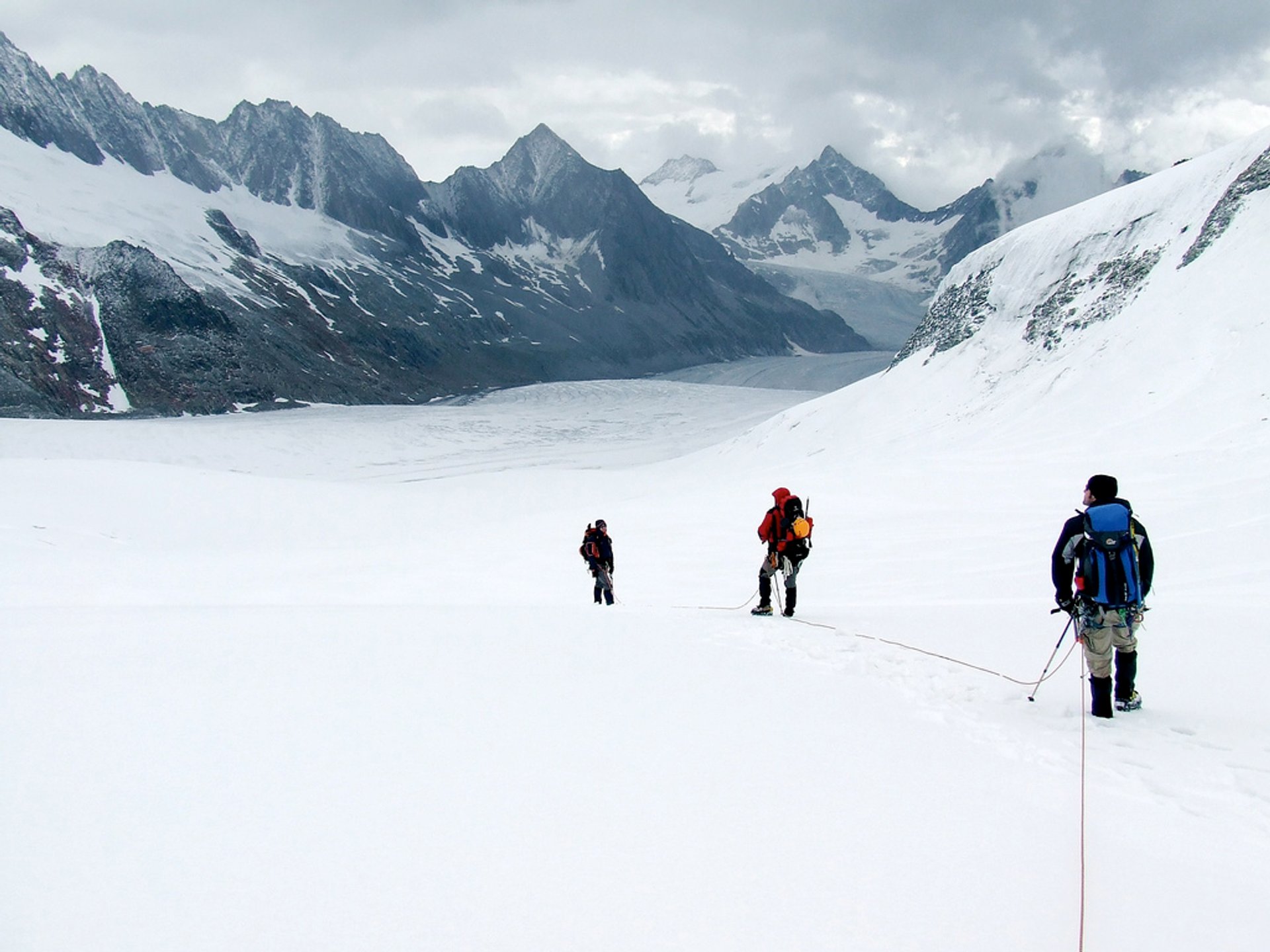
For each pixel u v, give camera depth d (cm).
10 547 2927
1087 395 4822
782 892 358
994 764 548
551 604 1507
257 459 10212
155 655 791
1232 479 2691
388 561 2784
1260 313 4381
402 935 311
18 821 395
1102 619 651
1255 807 482
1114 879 388
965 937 331
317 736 539
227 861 365
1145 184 6600
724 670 784
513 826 411
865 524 2770
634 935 319
